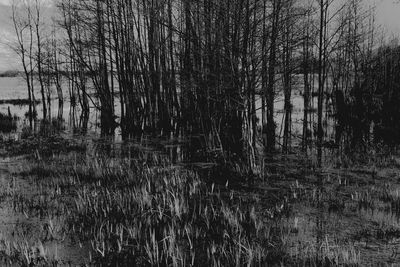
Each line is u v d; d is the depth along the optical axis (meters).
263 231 7.28
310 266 5.92
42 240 6.94
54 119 29.28
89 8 21.94
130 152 15.93
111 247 6.58
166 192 9.10
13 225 7.67
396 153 14.97
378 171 12.10
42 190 10.15
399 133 19.69
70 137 20.42
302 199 9.30
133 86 23.41
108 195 9.04
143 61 21.86
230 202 9.11
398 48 26.16
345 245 6.64
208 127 14.86
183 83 15.95
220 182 10.90
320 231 7.30
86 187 10.33
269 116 16.86
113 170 12.02
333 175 11.61
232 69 10.76
